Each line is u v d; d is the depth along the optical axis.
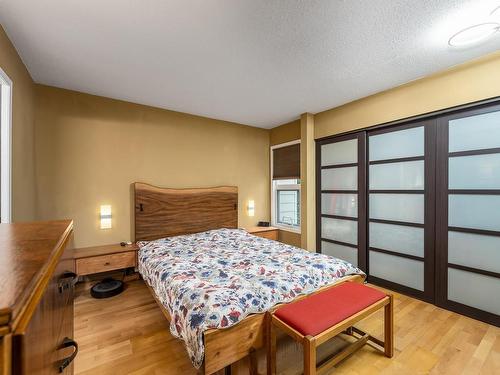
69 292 0.94
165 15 1.63
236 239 3.25
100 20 1.68
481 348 1.87
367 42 1.94
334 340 1.98
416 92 2.62
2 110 1.85
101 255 2.75
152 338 1.99
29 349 0.41
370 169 3.17
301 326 1.40
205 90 2.90
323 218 3.77
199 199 3.78
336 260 2.31
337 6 1.55
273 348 1.54
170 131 3.62
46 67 2.34
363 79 2.60
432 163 2.58
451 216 2.45
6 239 0.72
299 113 3.79
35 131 2.67
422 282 2.69
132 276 3.14
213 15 1.64
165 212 3.47
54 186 2.80
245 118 4.04
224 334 1.37
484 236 2.25
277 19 1.68
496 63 2.09
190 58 2.18
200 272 2.03
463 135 2.36
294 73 2.46
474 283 2.31
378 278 3.11
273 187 4.71
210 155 4.02
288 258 2.38
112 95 3.05
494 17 1.64
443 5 1.54
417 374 1.62
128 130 3.28
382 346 1.80
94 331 2.08
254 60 2.22
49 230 0.84
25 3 1.51
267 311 1.57
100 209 3.09
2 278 0.44
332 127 3.54
